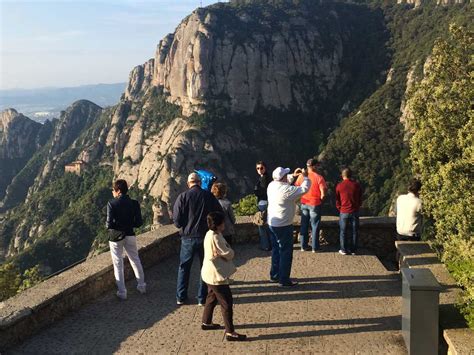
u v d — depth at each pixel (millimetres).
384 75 142125
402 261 9891
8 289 42031
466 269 7309
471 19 105500
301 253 11508
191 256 8594
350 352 6746
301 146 140000
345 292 9039
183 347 7062
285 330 7520
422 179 10508
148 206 124375
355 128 105750
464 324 6684
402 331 7109
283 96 147375
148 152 143000
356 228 11250
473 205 8633
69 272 9070
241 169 130000
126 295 9031
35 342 7297
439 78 10539
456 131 9719
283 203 9180
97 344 7219
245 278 9977
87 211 129625
